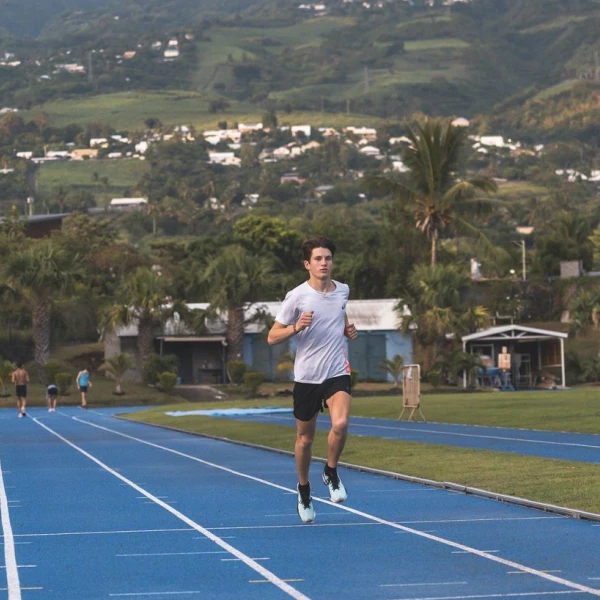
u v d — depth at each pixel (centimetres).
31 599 1408
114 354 11206
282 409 7419
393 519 2045
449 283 11106
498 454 3161
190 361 11831
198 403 9006
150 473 3134
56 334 11238
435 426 4906
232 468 3247
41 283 10056
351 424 5250
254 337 11575
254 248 18575
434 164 12219
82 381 9088
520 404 6316
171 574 1562
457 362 10550
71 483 2886
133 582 1510
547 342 11519
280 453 3822
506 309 13625
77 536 1928
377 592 1413
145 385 10575
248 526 2003
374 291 14688
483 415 5431
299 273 17325
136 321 11175
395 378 10531
